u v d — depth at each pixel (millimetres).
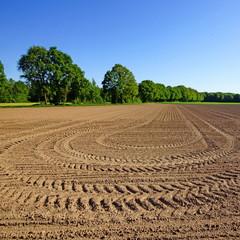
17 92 82375
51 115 22922
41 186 4543
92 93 71125
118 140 9695
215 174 5273
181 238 2889
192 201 3877
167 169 5660
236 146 8500
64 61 48938
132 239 2863
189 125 15391
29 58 42219
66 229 3080
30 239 2879
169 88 133625
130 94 75312
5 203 3811
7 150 7695
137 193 4203
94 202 3830
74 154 7172
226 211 3547
